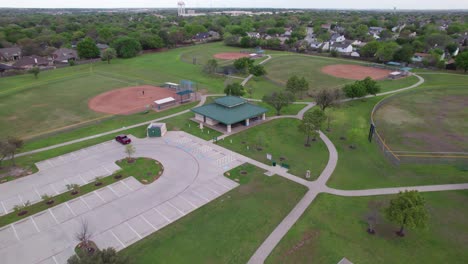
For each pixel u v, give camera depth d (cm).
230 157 5562
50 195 4469
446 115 7700
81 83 11038
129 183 4750
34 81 11294
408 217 3316
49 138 6469
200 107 7506
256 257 3288
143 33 19412
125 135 6369
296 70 13088
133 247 3444
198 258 3291
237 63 12269
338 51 16712
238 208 4122
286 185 4653
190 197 4381
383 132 6725
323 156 5616
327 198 4319
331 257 3284
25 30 19812
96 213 4056
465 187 4544
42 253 3378
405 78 11469
